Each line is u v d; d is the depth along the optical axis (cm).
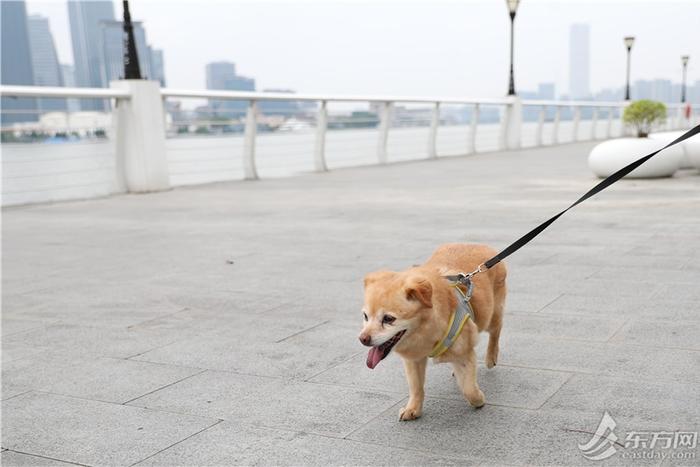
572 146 2559
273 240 810
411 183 1362
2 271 720
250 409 344
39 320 530
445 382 367
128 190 1400
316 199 1170
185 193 1346
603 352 388
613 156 1194
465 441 295
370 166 1873
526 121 2617
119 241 862
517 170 1559
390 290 288
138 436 321
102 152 1366
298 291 571
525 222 833
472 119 2286
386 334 285
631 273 559
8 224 1052
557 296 506
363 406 340
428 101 2042
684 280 527
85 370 414
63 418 346
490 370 375
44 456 307
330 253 716
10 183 1248
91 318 528
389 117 1939
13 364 431
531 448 284
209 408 349
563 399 330
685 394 325
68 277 677
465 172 1566
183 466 290
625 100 3356
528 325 445
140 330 490
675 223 764
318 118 1739
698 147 1226
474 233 778
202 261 716
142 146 1367
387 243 752
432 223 862
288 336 457
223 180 1566
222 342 453
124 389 381
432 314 294
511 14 2414
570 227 780
